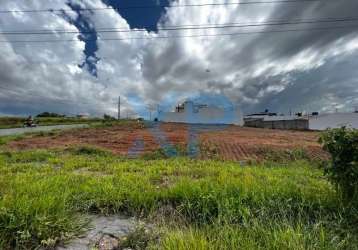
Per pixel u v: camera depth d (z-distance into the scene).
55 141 15.92
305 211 3.68
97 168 7.32
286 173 6.50
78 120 50.84
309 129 37.12
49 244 2.71
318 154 11.17
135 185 4.77
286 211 3.49
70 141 15.94
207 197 3.76
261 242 2.74
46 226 2.80
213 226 3.18
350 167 3.46
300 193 4.07
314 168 7.75
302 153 10.96
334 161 3.64
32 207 3.02
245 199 3.79
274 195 3.96
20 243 2.65
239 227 3.06
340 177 3.57
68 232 2.92
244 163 8.92
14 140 16.30
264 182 4.84
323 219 3.31
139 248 2.75
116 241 2.95
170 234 2.80
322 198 3.90
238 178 5.27
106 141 15.77
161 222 3.44
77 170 7.21
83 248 2.77
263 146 13.55
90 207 3.90
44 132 21.14
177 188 4.23
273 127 39.69
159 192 4.23
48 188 4.25
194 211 3.68
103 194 4.15
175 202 4.02
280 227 2.94
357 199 3.49
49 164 8.12
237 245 2.60
